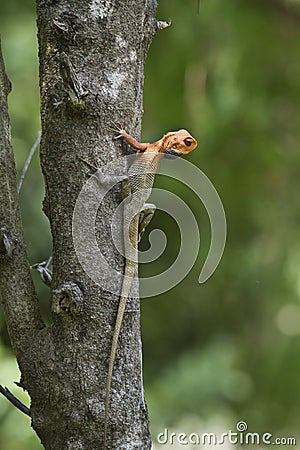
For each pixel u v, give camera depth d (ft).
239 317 50.03
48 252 42.80
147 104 41.04
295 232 46.29
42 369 15.35
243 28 41.47
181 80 40.63
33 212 42.65
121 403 15.12
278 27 41.81
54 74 15.55
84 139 15.30
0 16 42.57
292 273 46.34
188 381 48.16
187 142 18.44
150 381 50.42
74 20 15.42
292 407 44.88
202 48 41.06
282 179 45.14
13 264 16.14
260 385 46.42
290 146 44.16
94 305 15.11
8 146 16.57
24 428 33.76
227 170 43.24
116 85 15.51
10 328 16.03
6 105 16.72
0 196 16.38
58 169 15.38
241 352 49.32
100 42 15.42
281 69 42.47
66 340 15.15
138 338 15.61
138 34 15.83
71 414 15.03
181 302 50.78
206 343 50.52
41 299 42.09
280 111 43.91
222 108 42.52
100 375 15.06
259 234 46.83
